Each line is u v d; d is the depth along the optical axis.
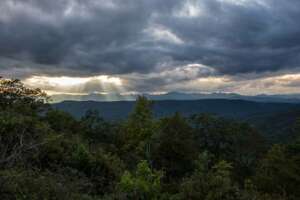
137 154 37.41
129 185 12.73
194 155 37.97
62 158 17.84
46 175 13.05
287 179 27.80
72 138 24.89
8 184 9.33
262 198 11.83
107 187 17.02
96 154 20.84
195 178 11.88
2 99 39.69
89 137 44.22
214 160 46.09
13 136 15.45
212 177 11.69
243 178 47.50
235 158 54.41
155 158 36.91
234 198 10.84
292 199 16.94
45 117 41.25
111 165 20.45
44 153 16.84
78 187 12.80
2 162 12.05
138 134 41.16
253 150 56.19
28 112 36.88
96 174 18.42
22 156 14.00
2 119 16.97
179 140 37.53
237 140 56.09
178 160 37.56
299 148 32.84
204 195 11.02
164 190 17.48
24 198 9.11
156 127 40.16
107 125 49.44
